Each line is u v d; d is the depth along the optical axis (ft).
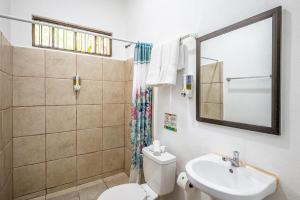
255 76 3.34
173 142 5.37
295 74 2.83
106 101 7.50
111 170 7.79
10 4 6.20
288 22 2.90
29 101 5.94
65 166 6.70
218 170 3.66
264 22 3.17
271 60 3.07
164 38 5.73
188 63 4.80
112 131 7.73
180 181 4.40
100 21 8.12
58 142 6.52
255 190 2.69
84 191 6.73
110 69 7.55
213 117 4.13
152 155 5.05
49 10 6.97
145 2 6.81
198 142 4.57
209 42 4.18
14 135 5.74
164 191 4.79
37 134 6.13
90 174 7.27
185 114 4.93
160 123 5.90
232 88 3.74
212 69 4.14
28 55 5.88
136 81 5.74
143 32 6.95
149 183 5.18
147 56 5.77
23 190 5.96
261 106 3.25
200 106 4.42
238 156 3.47
